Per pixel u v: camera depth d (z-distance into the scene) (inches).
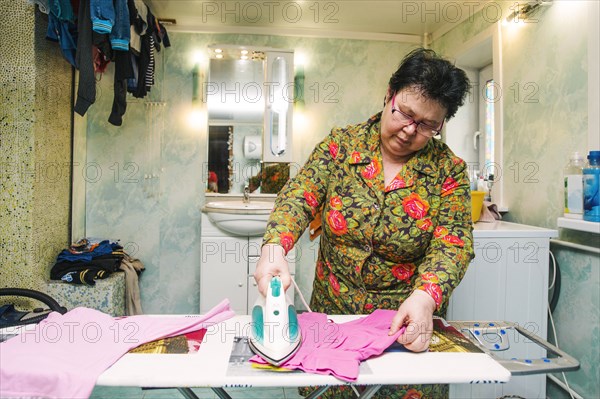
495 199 88.1
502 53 86.5
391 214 40.1
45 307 76.6
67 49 70.7
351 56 115.3
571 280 67.5
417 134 37.9
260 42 113.2
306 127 114.7
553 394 71.5
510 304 67.4
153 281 111.7
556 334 70.7
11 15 72.7
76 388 26.9
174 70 110.9
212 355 31.7
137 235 110.9
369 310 42.8
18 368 27.9
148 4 99.8
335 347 32.5
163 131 111.0
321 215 45.6
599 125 61.4
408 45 117.1
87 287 82.7
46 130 79.7
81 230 106.0
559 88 70.4
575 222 60.8
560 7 70.1
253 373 28.7
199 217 112.6
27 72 73.5
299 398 78.7
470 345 34.5
